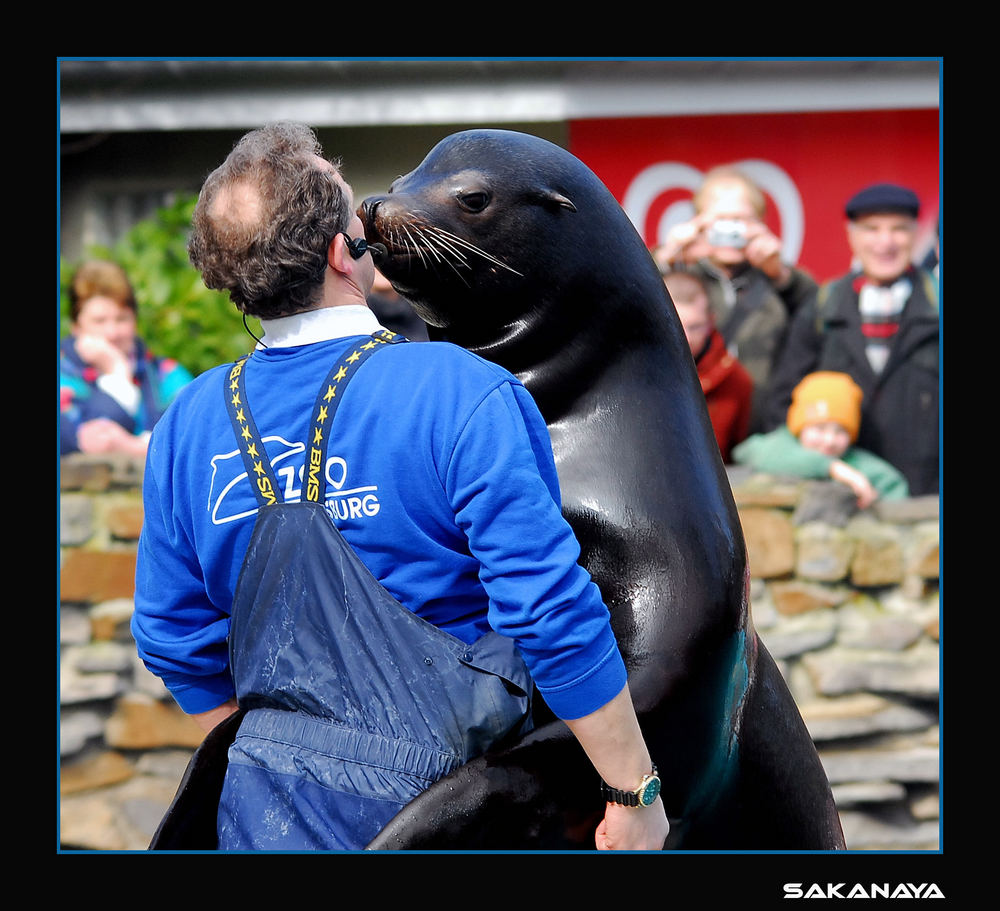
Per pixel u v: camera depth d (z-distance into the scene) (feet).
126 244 65.98
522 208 23.70
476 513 18.83
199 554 20.44
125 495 60.80
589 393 24.43
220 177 19.95
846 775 56.95
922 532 60.13
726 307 65.05
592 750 19.56
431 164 24.40
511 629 18.70
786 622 58.95
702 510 23.66
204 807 21.61
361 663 19.31
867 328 64.59
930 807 57.16
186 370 65.10
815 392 64.08
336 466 19.35
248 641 20.11
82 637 58.95
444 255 23.49
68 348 64.13
